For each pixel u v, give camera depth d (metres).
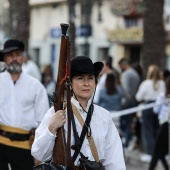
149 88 13.27
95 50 44.19
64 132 5.36
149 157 13.38
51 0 50.62
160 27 17.11
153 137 13.38
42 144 5.32
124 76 14.68
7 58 8.12
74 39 24.06
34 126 8.02
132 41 39.78
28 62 16.81
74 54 24.11
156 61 17.03
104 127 5.57
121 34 40.59
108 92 13.85
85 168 5.38
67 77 5.35
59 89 5.39
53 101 5.44
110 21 42.53
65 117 5.36
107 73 14.38
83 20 42.16
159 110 12.22
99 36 43.72
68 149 5.33
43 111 8.02
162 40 17.17
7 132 7.93
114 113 13.78
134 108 13.97
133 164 13.68
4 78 8.01
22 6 21.23
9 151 7.91
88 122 5.48
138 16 39.66
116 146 5.65
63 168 5.30
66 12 48.97
